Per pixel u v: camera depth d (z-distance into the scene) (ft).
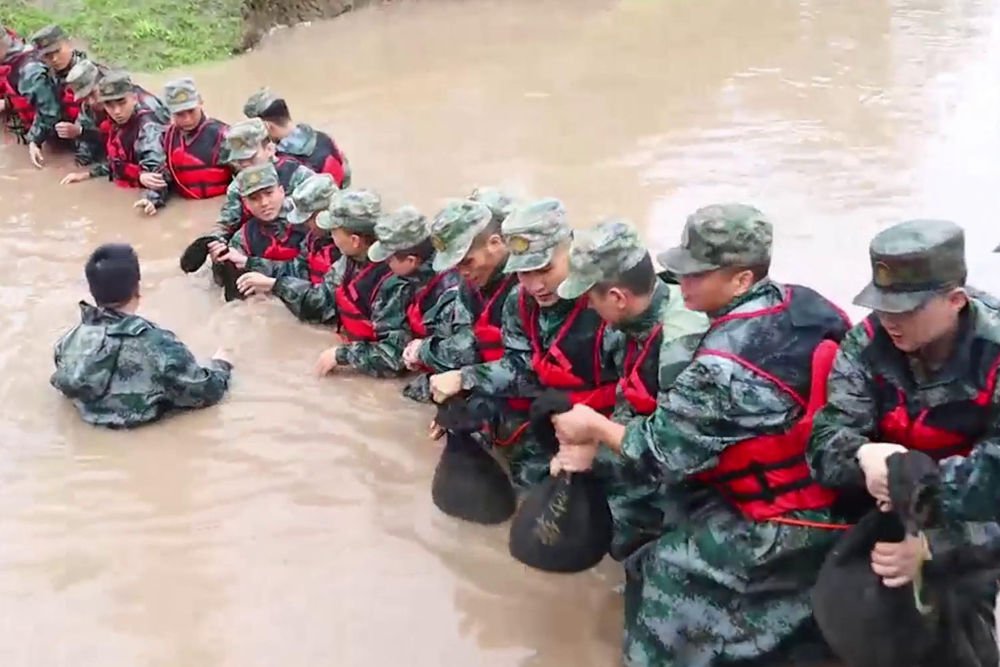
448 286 17.85
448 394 15.65
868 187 26.99
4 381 19.88
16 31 39.11
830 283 22.34
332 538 15.55
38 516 16.22
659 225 25.26
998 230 24.40
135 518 16.12
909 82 35.06
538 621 13.88
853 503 12.13
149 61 39.60
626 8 45.70
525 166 29.19
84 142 30.81
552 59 39.14
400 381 19.58
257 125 24.35
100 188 29.66
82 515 16.24
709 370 11.68
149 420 18.48
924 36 40.34
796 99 33.81
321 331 21.53
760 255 11.72
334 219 18.97
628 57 38.99
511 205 16.52
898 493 10.19
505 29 43.37
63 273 24.25
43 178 30.60
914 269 10.16
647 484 13.74
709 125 31.81
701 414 11.75
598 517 13.47
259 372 20.07
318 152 25.81
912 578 10.85
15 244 25.94
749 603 12.38
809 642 12.53
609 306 13.10
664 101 34.12
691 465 12.01
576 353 14.44
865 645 11.07
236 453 17.62
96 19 40.50
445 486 15.74
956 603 11.31
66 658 13.55
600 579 14.58
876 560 10.92
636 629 12.97
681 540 12.75
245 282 22.36
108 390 18.37
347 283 19.62
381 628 13.83
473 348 16.70
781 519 12.17
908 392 11.08
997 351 10.57
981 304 10.78
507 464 16.75
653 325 13.26
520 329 15.46
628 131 31.58
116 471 17.29
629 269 12.80
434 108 34.32
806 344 11.69
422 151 30.60
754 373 11.62
